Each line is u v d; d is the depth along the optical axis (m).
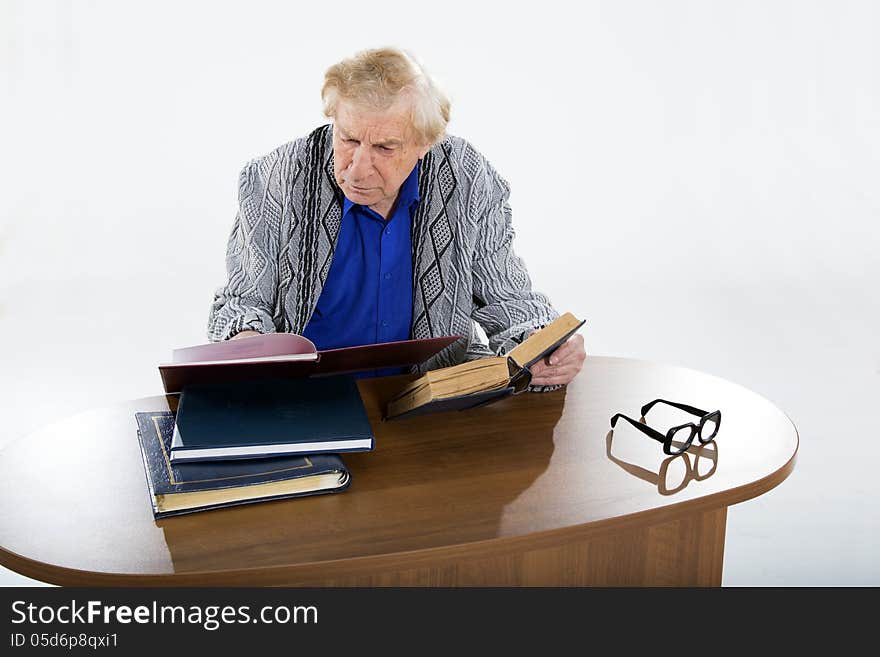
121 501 1.49
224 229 7.44
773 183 8.21
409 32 7.79
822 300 6.36
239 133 7.71
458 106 7.93
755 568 2.90
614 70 7.96
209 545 1.36
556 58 7.91
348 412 1.68
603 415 1.90
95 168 7.64
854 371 4.90
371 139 1.84
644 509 1.49
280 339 1.72
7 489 1.52
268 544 1.37
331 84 1.84
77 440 1.72
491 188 2.32
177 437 1.53
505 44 7.88
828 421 4.16
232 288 2.29
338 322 2.34
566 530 1.43
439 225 2.25
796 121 8.27
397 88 1.81
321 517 1.45
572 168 8.05
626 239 7.48
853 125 8.34
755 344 5.36
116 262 6.83
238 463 1.53
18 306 5.95
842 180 8.29
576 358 2.03
